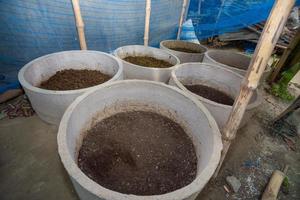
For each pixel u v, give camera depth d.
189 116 1.75
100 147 1.62
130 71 2.51
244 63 3.26
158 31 3.81
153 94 1.92
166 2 3.57
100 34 2.88
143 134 1.81
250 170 1.90
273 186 1.68
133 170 1.48
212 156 1.18
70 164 1.01
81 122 1.57
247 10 4.27
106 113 1.90
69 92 1.74
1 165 1.64
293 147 2.25
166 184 1.40
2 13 1.92
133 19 3.18
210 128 1.43
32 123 2.06
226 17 4.41
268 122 2.61
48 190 1.51
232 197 1.64
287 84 3.37
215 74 2.60
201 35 4.71
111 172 1.44
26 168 1.64
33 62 2.02
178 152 1.67
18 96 2.35
